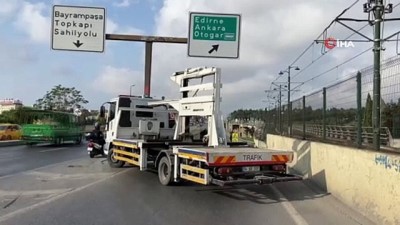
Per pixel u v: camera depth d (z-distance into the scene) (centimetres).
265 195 1101
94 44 2083
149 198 1029
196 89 1405
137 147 1410
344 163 1005
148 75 2259
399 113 870
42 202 948
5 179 1336
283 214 864
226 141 1353
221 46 2011
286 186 1255
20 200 971
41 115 3438
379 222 772
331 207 939
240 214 861
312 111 1616
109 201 974
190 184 1264
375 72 923
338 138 1246
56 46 2066
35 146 3266
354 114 1089
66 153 2514
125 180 1335
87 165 1794
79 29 2081
